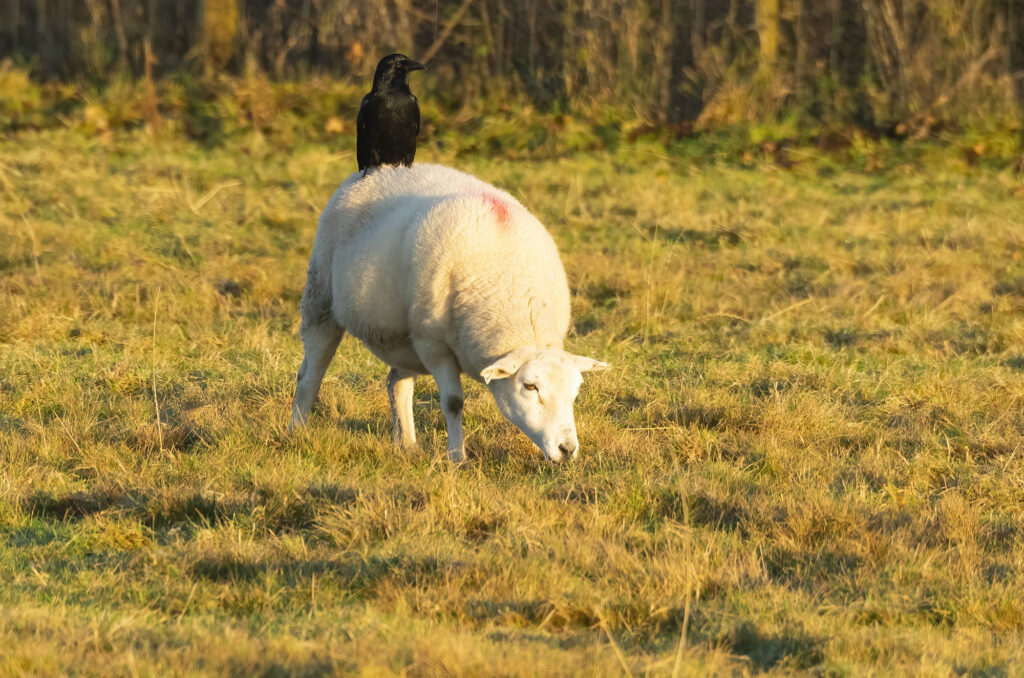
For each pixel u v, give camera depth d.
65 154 48.84
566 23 56.69
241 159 49.91
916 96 55.00
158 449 20.19
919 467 19.61
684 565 14.84
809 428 21.91
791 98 55.91
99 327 28.75
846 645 12.88
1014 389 24.09
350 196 20.77
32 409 22.64
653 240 39.06
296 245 37.78
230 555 15.12
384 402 23.47
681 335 29.19
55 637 12.02
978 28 55.47
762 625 13.48
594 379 24.64
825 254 37.41
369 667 10.96
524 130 53.66
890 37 55.50
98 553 15.75
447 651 11.52
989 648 12.95
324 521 16.44
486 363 18.38
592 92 56.34
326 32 58.59
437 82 57.53
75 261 34.72
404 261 19.20
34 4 61.16
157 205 41.34
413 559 14.77
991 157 51.00
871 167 50.75
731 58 56.94
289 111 54.88
